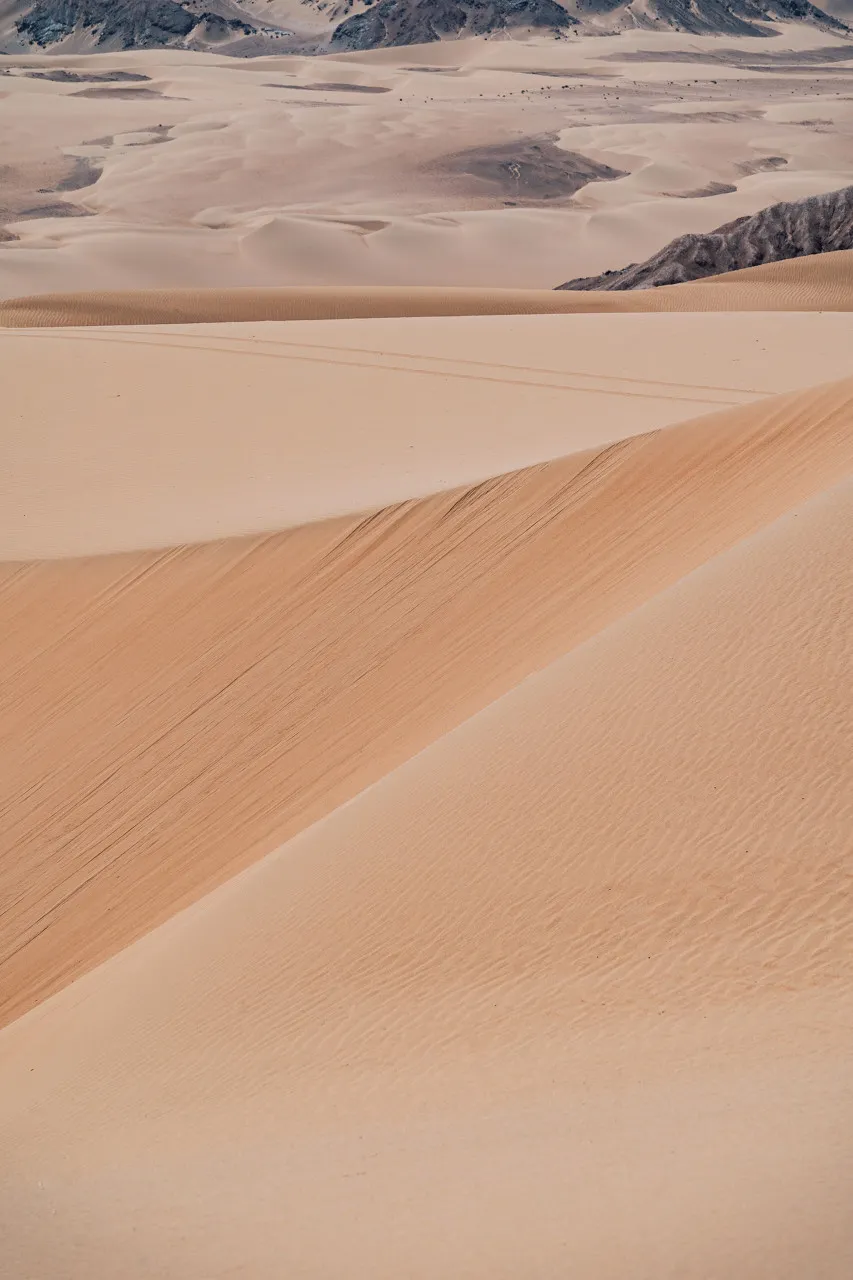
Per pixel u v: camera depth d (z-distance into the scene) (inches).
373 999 380.8
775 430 770.2
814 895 353.1
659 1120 282.5
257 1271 261.3
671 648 477.7
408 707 655.8
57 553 863.1
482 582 733.3
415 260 4842.5
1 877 650.2
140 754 699.4
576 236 5216.5
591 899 381.4
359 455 1045.2
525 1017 349.4
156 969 469.4
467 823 436.1
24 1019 520.4
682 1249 232.1
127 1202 308.5
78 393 1280.8
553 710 477.4
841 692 412.5
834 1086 278.1
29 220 5300.2
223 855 603.8
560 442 1024.9
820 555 498.9
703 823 387.2
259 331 1615.4
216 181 6082.7
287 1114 337.4
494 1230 252.7
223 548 825.5
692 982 341.4
